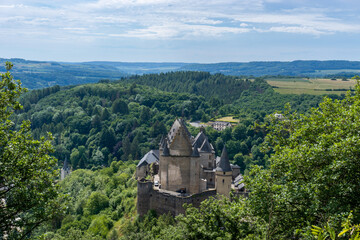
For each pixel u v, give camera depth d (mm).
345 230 22359
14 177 39594
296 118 59812
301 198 40375
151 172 132750
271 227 44125
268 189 43375
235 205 49000
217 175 107500
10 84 40094
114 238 102125
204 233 49438
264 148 59781
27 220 39750
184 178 107375
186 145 107000
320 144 42438
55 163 43281
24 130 43469
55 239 93062
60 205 42250
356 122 41375
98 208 127438
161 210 105812
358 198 37531
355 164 37688
